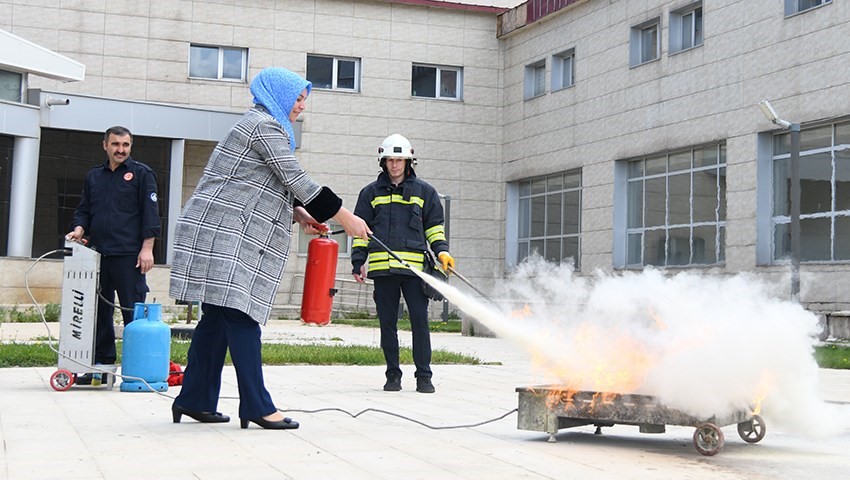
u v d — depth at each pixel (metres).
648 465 4.70
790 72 21.45
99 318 8.09
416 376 8.23
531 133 31.34
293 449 4.94
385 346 8.32
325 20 31.48
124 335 7.74
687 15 25.27
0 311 23.80
